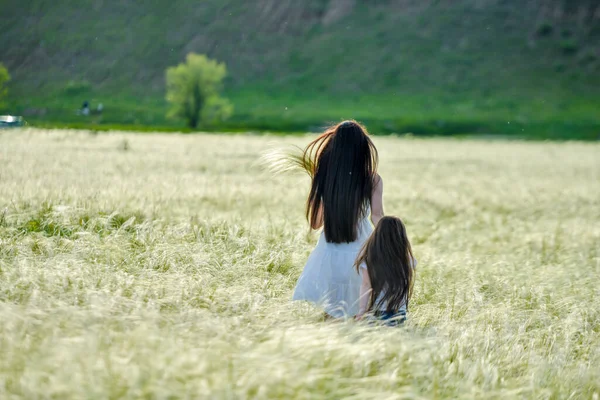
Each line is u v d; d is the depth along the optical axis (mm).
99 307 5129
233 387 3818
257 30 148875
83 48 133500
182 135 44031
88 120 100375
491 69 137125
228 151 31219
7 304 5258
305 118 111875
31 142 24250
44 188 11312
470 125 105875
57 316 4895
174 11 149625
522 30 147750
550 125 106500
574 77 133875
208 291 6422
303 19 153625
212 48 143000
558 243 12508
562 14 150125
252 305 6016
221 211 12289
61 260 7047
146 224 9188
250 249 8703
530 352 5812
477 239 12742
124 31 142250
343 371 4375
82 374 3791
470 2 156500
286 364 4113
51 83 121188
